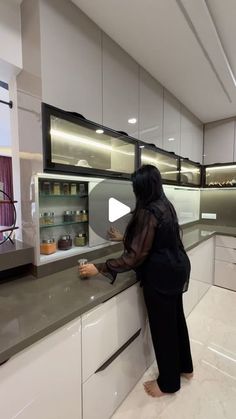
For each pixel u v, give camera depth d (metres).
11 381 0.74
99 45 1.52
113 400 1.24
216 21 1.45
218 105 2.71
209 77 2.10
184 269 1.28
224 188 3.13
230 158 3.11
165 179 2.46
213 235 2.79
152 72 2.02
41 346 0.82
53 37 1.24
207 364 1.63
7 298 1.04
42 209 1.41
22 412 0.78
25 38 1.28
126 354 1.31
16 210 1.46
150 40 1.61
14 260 1.23
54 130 1.32
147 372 1.53
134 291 1.33
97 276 1.31
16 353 0.73
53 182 1.42
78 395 1.00
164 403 1.33
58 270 1.38
